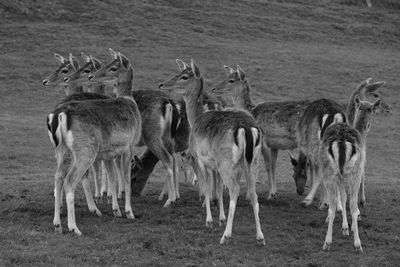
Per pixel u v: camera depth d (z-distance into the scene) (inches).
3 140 1494.8
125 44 2527.1
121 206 833.5
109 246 642.2
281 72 2378.2
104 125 713.6
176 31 2738.7
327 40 2913.4
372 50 2856.8
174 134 879.1
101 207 822.5
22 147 1450.5
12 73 2165.4
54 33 2556.6
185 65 936.3
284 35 2896.2
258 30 2903.5
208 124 697.6
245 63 2439.7
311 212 822.5
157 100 863.7
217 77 2272.4
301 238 698.8
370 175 1384.1
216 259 616.7
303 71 2416.3
